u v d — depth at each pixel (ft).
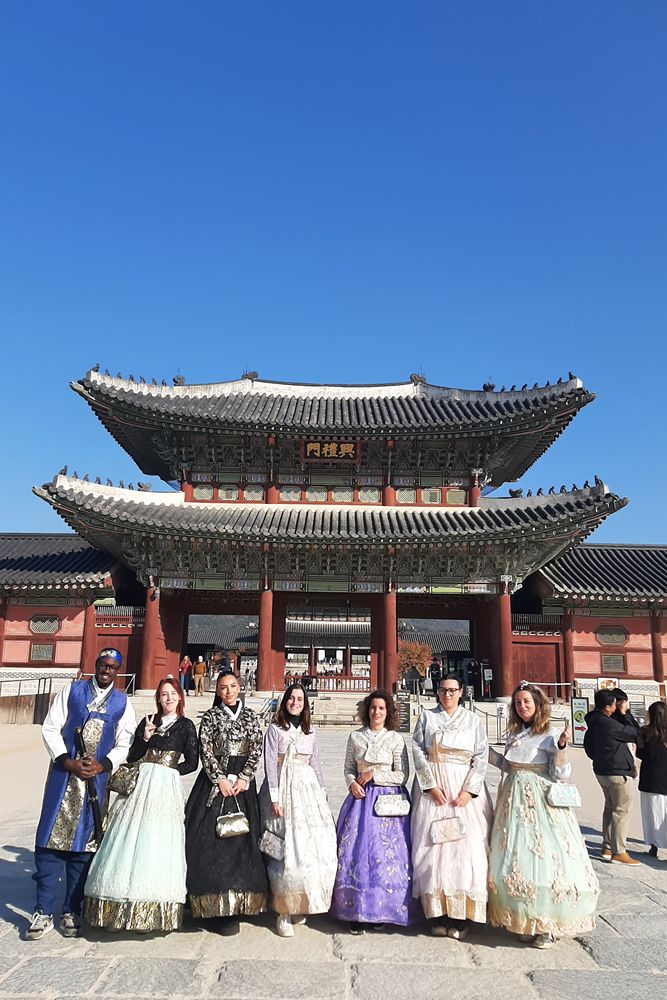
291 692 31.81
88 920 27.71
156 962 25.72
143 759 29.32
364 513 134.41
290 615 145.69
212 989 23.68
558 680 133.49
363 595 138.62
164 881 27.32
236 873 28.45
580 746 95.71
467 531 122.31
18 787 59.82
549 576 133.49
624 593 129.59
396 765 31.35
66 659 131.23
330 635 196.65
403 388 154.30
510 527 121.90
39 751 80.12
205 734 30.32
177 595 141.08
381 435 133.28
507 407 136.98
